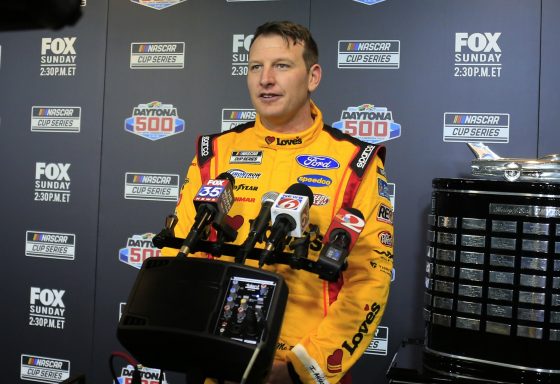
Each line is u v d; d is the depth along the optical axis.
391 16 2.24
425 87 2.22
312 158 1.43
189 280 0.98
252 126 1.55
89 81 2.56
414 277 2.24
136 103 2.51
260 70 1.39
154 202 2.49
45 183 2.61
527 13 2.13
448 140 2.20
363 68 2.27
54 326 2.60
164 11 2.47
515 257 1.54
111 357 1.26
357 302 1.30
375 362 2.27
